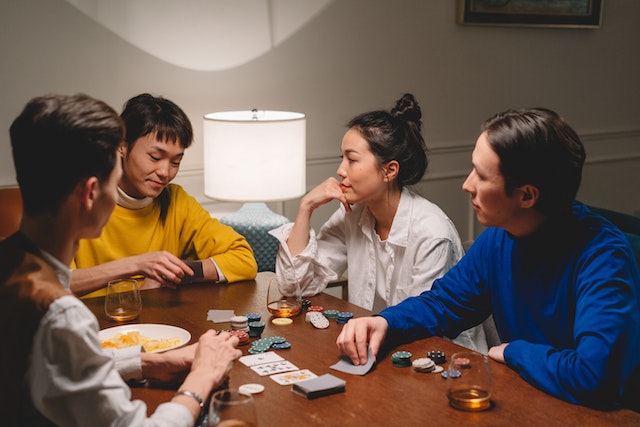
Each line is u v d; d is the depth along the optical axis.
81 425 1.27
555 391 1.58
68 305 1.24
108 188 1.33
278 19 3.77
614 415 1.50
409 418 1.48
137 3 3.41
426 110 4.31
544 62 4.70
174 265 2.33
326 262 2.64
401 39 4.15
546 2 4.54
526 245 1.81
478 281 1.99
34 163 1.27
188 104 3.60
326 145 4.02
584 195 5.02
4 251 1.31
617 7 4.96
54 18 3.25
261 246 3.27
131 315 2.09
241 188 3.17
